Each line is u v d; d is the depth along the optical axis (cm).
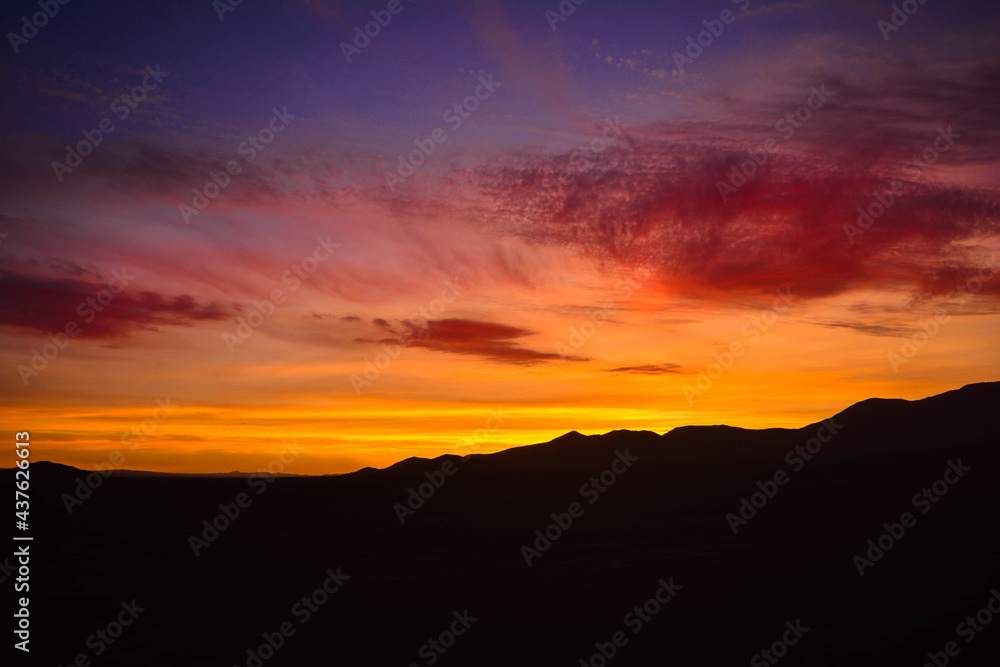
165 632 1478
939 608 1453
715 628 1396
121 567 2297
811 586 1753
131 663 1277
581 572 2117
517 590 1866
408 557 2508
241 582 2027
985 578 1736
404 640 1387
